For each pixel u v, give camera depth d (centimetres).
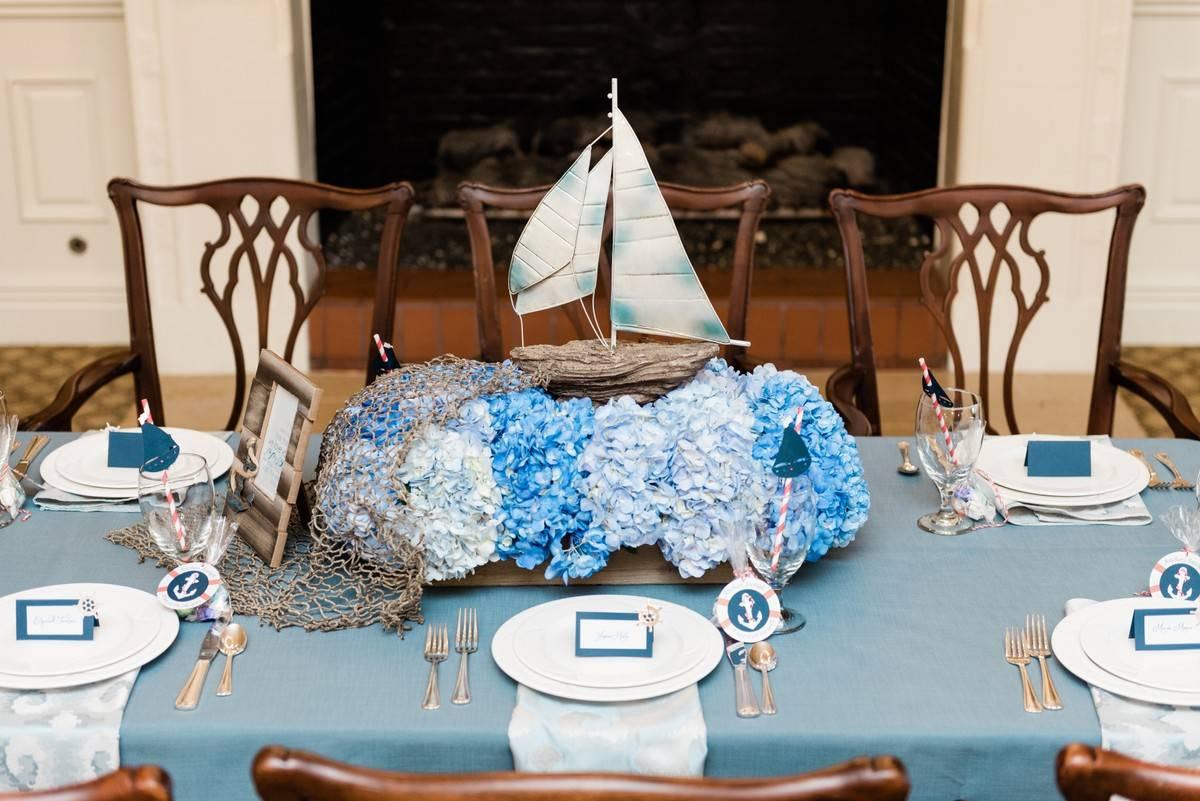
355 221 441
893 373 389
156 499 142
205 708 128
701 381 153
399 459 142
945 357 390
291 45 362
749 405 150
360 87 440
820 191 448
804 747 124
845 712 127
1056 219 379
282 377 157
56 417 205
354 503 143
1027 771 125
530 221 157
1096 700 128
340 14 418
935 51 415
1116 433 351
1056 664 135
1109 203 224
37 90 388
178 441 186
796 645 139
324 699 129
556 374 151
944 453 158
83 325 409
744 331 228
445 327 387
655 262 153
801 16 448
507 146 455
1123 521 166
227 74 362
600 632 133
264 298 231
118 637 138
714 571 150
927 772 125
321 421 351
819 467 148
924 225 446
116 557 158
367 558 146
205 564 144
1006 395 231
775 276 411
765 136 456
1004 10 360
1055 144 370
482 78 456
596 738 123
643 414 146
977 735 124
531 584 151
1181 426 204
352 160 440
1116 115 367
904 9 432
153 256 377
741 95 456
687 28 451
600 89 458
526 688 130
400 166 461
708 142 457
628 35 453
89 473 176
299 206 229
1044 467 174
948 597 148
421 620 143
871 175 449
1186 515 154
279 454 155
